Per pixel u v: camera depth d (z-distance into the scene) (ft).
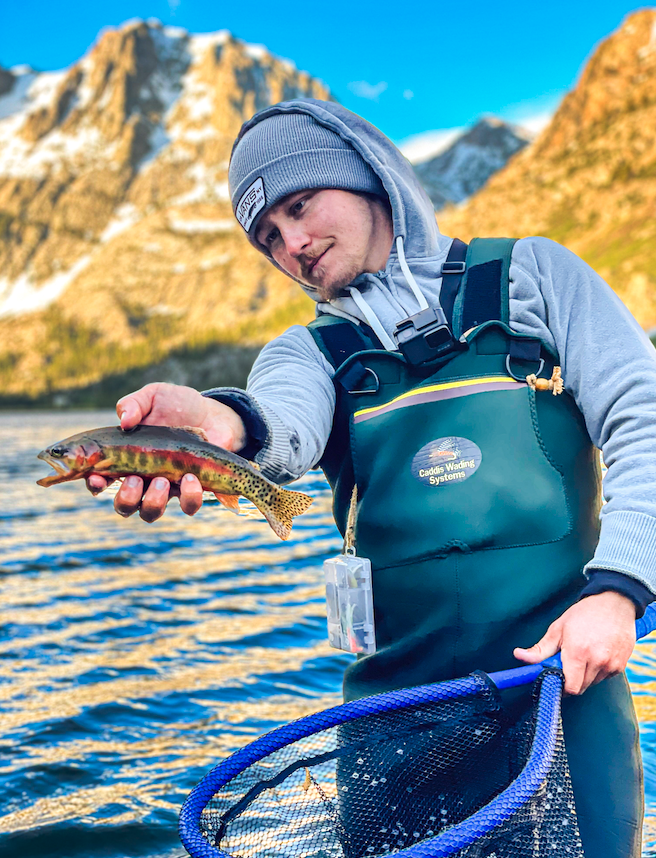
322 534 40.81
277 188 5.98
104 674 18.31
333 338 6.02
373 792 4.87
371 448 5.64
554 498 5.32
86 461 4.12
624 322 5.48
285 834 4.78
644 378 5.17
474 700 4.73
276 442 4.84
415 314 5.60
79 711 15.76
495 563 5.26
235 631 22.09
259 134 6.13
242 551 37.45
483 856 3.99
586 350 5.42
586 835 4.91
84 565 34.94
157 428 4.36
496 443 5.39
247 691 16.72
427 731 4.82
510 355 5.51
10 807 11.52
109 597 27.61
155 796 11.76
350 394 5.77
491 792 4.73
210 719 15.12
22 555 38.06
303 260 6.11
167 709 15.75
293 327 6.30
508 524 5.27
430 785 4.81
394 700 4.78
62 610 25.63
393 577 5.49
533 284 5.76
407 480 5.49
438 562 5.33
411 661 5.47
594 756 5.07
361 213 6.07
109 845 10.27
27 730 14.75
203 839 4.16
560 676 4.61
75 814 11.19
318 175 5.94
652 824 9.73
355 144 5.96
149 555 37.29
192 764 12.96
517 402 5.44
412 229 6.07
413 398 5.59
